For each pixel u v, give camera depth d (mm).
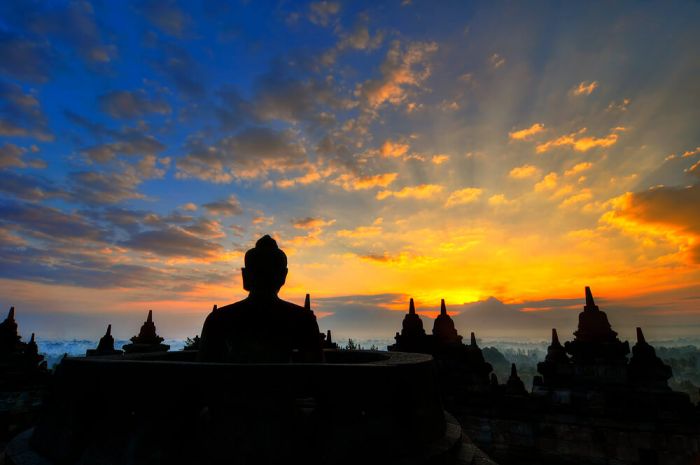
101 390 4559
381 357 7141
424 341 17328
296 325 6168
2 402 16078
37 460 4746
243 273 6723
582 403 13141
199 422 4172
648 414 12117
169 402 4250
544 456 13219
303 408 4438
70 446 4512
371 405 4422
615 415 12516
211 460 4008
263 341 5953
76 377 4875
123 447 4211
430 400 5238
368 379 4492
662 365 12648
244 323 6043
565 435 13117
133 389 4395
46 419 5207
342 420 4277
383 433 4383
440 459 4719
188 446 4098
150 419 4227
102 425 4414
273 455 4023
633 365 13117
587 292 14602
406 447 4527
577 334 14383
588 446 12703
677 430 11633
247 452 4020
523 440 13703
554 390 13805
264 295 6406
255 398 4207
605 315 14008
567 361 14367
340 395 4359
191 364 4340
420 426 4805
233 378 4246
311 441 4133
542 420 13578
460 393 15227
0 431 15258
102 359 5645
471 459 5047
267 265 6492
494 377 15742
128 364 4516
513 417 14062
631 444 12125
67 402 4852
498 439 14008
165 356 7926
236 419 4133
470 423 14570
